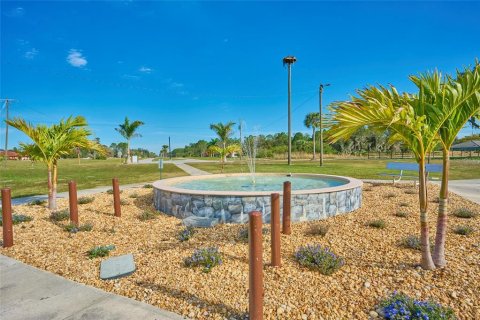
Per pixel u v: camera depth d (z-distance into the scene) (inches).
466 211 265.3
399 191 404.5
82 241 221.5
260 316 115.6
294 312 123.3
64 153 342.3
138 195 414.6
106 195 421.7
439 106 140.5
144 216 283.1
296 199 261.0
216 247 193.0
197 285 147.5
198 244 207.3
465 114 139.2
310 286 143.5
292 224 252.5
